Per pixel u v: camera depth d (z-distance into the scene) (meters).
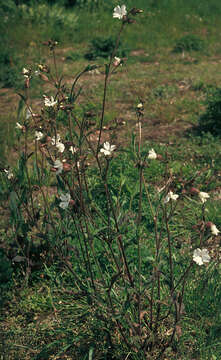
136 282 2.66
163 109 7.05
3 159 4.84
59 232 3.12
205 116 6.30
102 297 2.61
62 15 13.83
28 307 3.05
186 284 2.87
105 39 10.95
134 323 2.37
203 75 9.41
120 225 2.48
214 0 17.36
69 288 3.04
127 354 2.55
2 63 9.25
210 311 2.72
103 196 4.18
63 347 2.53
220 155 5.30
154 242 3.42
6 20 12.95
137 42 12.65
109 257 2.88
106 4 15.46
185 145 5.73
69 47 11.98
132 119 6.82
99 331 2.69
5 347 2.74
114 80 9.01
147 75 9.51
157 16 15.21
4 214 3.98
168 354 2.56
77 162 2.24
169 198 2.02
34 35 12.09
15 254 3.39
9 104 7.38
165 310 2.74
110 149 2.15
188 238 3.70
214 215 3.96
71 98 2.26
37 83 8.29
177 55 11.59
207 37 13.65
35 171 3.41
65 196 2.17
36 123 2.44
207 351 2.51
